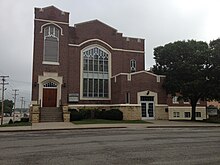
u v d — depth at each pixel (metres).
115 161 8.88
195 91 33.47
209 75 33.38
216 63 32.72
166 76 35.69
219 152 10.56
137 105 33.19
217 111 56.34
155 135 16.77
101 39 37.22
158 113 34.59
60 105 32.38
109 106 35.78
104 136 16.20
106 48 37.38
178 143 13.02
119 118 31.48
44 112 30.36
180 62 34.28
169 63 36.09
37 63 32.88
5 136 16.59
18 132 19.83
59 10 34.75
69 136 16.30
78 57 35.56
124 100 33.06
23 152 10.55
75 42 35.72
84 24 36.59
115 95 34.94
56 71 33.59
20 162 8.71
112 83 36.31
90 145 12.39
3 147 11.86
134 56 38.91
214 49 33.09
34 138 15.32
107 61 37.38
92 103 35.56
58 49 34.12
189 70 33.69
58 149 11.27
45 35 33.75
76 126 23.80
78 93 34.84
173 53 35.47
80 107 34.47
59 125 24.92
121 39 38.53
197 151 10.78
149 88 34.56
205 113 45.75
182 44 35.41
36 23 33.50
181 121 32.91
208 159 9.22
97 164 8.43
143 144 12.70
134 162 8.73
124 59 38.25
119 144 12.70
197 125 26.33
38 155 9.93
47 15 34.06
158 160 9.05
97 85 36.38
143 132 18.97
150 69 42.22
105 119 31.98
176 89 34.53
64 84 33.75
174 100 43.53
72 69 35.00
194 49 35.06
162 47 37.78
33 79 32.41
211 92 33.00
